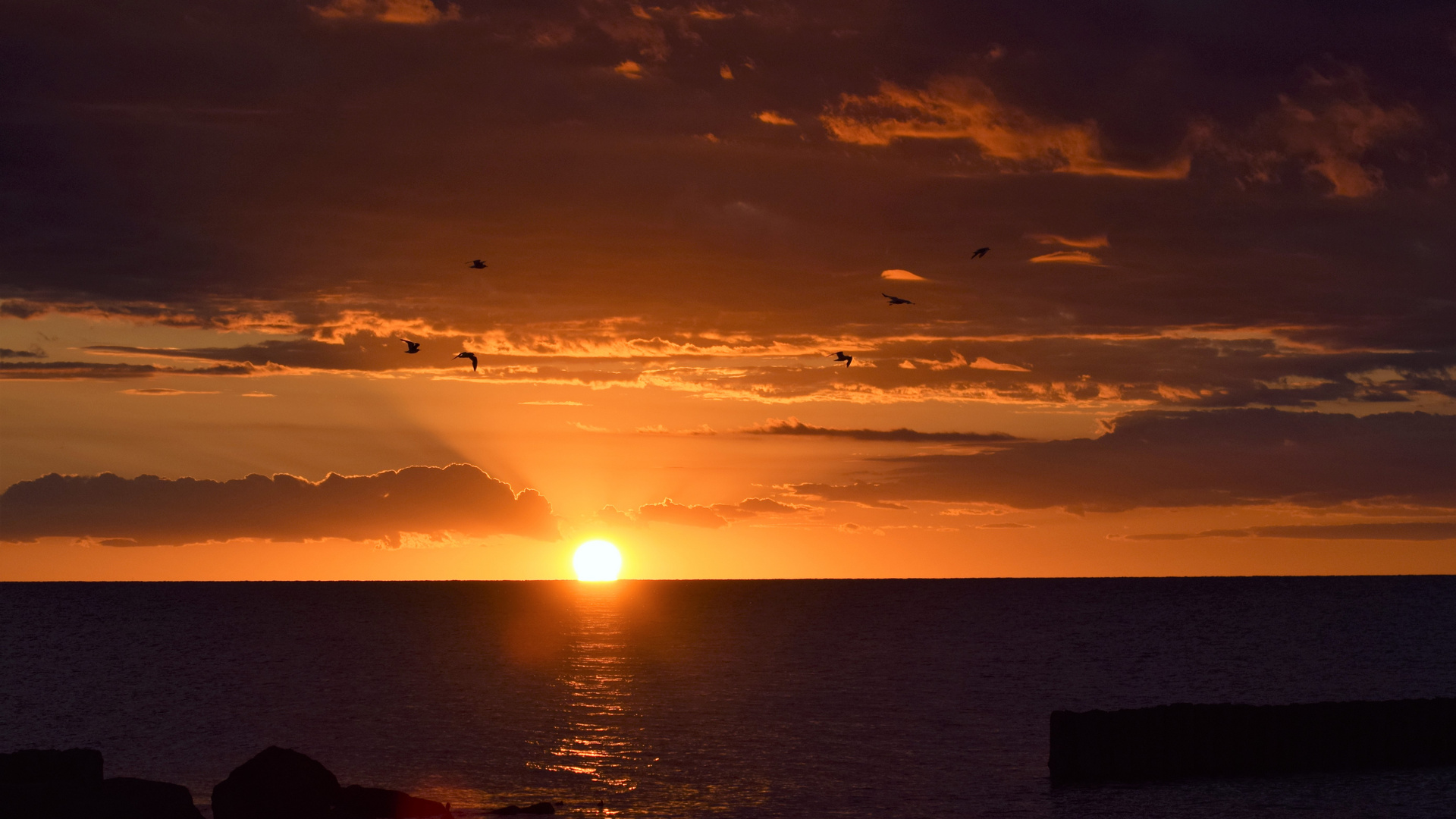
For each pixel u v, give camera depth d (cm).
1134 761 5262
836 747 6306
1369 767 5434
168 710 7962
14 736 6975
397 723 7269
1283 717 5378
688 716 7519
